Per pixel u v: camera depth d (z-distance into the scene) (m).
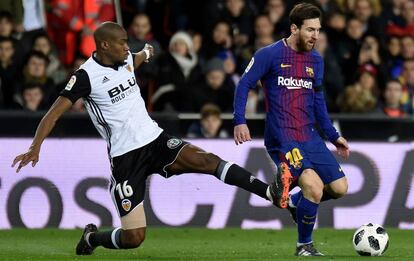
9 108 37.47
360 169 35.22
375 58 41.97
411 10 44.12
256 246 28.45
